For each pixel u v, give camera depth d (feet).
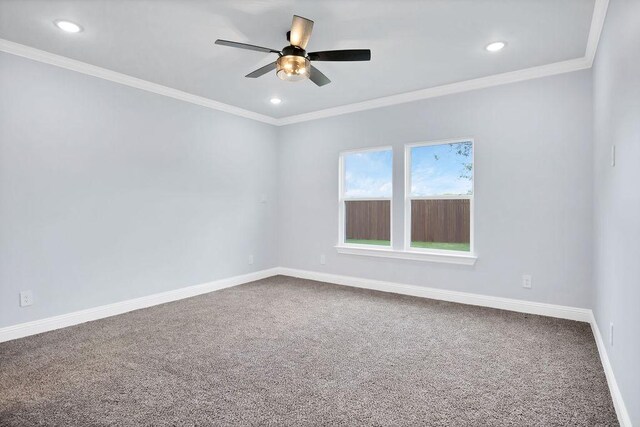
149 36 9.33
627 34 5.80
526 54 10.44
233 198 16.25
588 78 10.85
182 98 14.07
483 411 6.33
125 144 12.34
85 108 11.27
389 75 12.13
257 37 9.44
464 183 13.70
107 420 6.08
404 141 14.51
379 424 5.96
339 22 8.61
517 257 12.14
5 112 9.62
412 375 7.70
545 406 6.48
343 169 16.70
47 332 10.32
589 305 11.00
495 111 12.44
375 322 11.15
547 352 8.84
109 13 8.16
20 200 9.93
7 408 6.44
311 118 17.21
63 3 7.73
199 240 14.83
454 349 9.06
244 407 6.47
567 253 11.30
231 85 13.16
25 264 10.03
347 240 17.72
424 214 14.48
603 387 7.14
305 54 8.66
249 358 8.55
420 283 14.25
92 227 11.48
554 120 11.42
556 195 11.44
